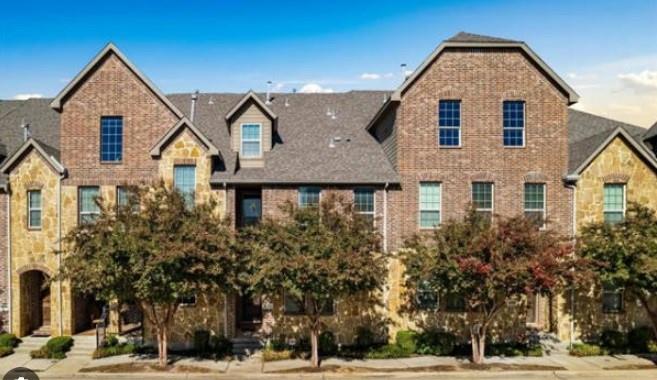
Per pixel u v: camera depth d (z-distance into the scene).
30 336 24.83
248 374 20.03
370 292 24.50
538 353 22.78
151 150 24.59
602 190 24.84
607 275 20.94
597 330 24.44
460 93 25.53
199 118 29.84
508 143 25.64
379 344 24.16
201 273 19.36
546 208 25.41
